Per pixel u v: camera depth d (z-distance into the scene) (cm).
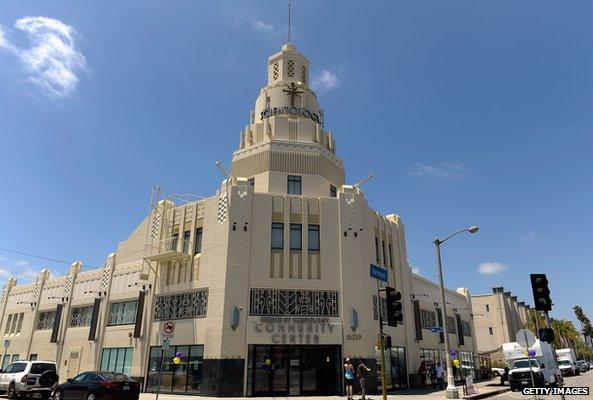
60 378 3325
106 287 3297
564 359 5291
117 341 3028
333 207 2866
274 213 2788
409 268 3509
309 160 3155
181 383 2550
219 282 2581
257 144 3209
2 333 4247
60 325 3588
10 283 4481
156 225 3130
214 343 2455
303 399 2247
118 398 1825
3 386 2384
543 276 1536
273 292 2600
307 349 2541
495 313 7181
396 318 1641
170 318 2769
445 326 2398
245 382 2381
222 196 2802
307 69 3888
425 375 3167
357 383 2489
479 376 4541
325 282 2670
